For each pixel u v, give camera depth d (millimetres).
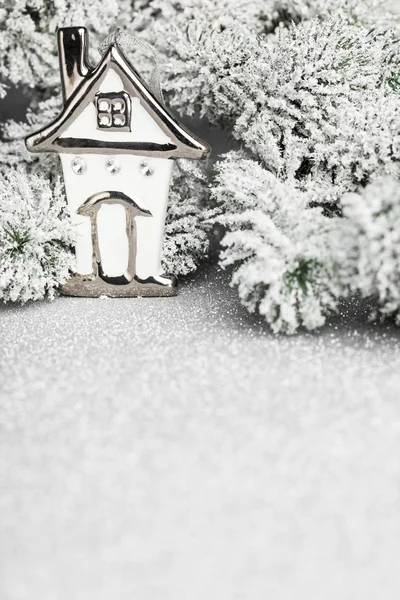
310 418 426
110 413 430
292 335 477
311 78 518
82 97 503
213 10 553
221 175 516
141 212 515
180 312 503
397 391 439
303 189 519
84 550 380
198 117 596
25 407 434
